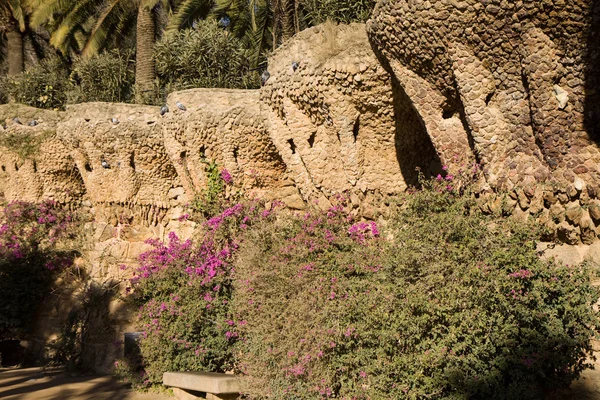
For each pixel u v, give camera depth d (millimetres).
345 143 7305
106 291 10414
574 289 4957
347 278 6340
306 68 7262
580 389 5164
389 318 5422
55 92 14703
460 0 5441
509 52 5516
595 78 5227
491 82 5723
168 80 12812
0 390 8570
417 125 7086
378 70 6734
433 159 7223
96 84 13883
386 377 5379
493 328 5039
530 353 4887
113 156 10461
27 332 11289
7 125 11734
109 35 15211
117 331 10102
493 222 5379
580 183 5297
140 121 10203
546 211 5543
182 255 8578
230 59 12406
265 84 8008
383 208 7379
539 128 5469
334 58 6973
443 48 5738
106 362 9992
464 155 6129
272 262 6855
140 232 10633
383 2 5957
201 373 7594
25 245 11445
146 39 12867
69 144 10984
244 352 7453
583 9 5012
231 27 14203
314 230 6863
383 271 5727
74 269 11312
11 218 11617
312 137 7668
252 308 7004
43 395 8133
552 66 5312
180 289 8219
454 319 5109
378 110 7047
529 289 5043
